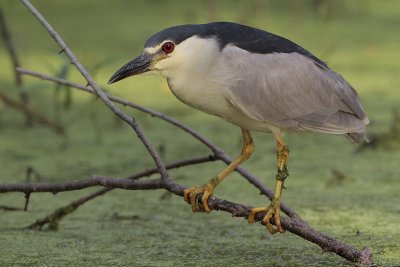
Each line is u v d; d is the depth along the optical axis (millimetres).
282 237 9641
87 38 21219
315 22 23016
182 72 8477
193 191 8461
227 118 8789
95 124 15695
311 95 8703
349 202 10891
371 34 22047
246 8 22734
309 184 11766
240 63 8500
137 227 10141
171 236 9758
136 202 11281
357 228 9836
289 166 12703
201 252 9133
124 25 22625
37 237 9797
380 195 11180
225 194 11438
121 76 8461
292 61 8688
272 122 8633
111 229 10086
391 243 9266
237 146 13906
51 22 23078
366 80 17922
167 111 16234
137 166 12859
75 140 14539
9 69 18891
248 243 9430
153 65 8469
